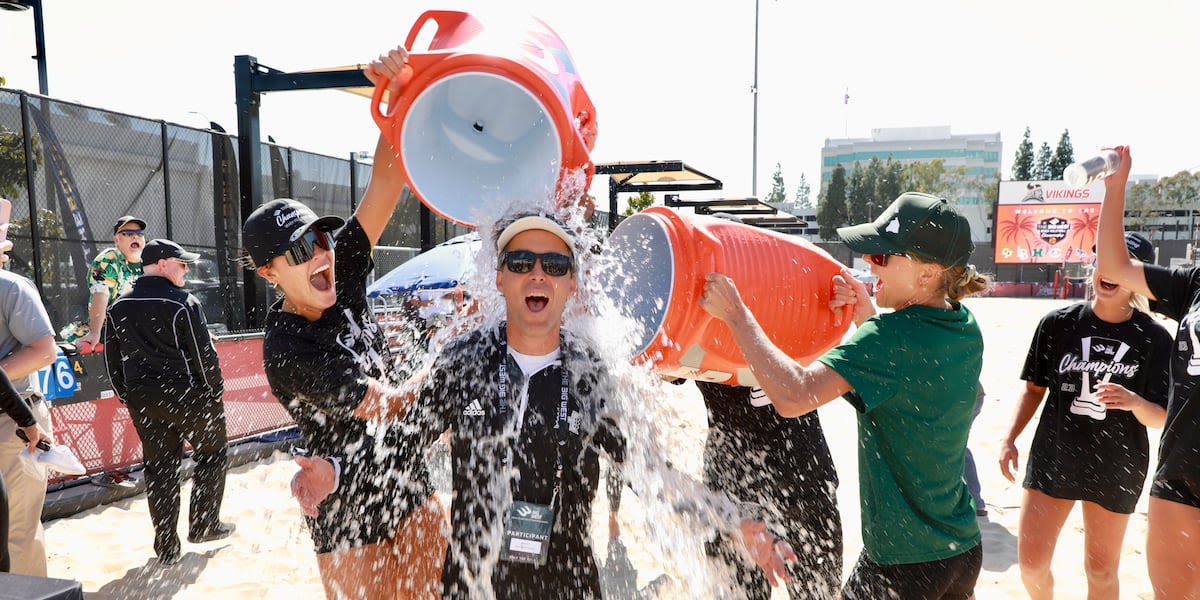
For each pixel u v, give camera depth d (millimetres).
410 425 2068
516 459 1871
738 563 2752
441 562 2453
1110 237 2895
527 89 2092
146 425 4016
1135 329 2969
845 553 4172
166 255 4141
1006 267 49188
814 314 2691
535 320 1936
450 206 2318
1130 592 3688
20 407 2770
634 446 2061
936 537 2141
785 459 2828
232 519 4762
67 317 6402
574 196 2238
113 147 6875
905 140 100188
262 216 2160
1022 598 3680
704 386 2930
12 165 6020
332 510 2219
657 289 2578
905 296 2246
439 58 2086
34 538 2961
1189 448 2520
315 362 2141
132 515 4902
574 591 1875
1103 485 2955
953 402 2123
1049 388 3133
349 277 2438
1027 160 98125
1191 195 70562
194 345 4055
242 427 6426
